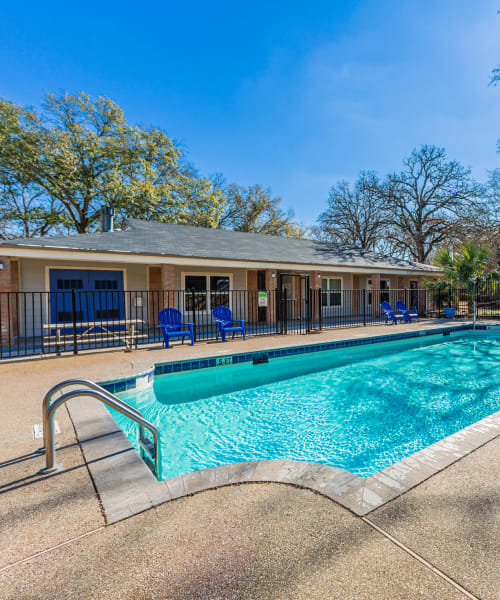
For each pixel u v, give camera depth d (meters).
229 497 1.98
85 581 1.40
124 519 1.79
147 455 2.86
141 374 5.21
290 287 14.70
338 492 2.01
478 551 1.52
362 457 3.44
